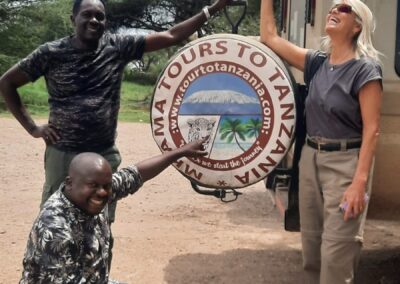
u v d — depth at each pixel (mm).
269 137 3598
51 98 3824
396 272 4871
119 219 6422
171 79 3621
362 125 3412
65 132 3787
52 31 21281
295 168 3912
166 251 5352
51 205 2631
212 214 6738
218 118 3623
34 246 2576
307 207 3652
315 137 3510
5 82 3816
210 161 3645
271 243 5668
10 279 4609
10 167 9039
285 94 3553
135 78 29469
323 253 3475
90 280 2703
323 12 4020
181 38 3945
